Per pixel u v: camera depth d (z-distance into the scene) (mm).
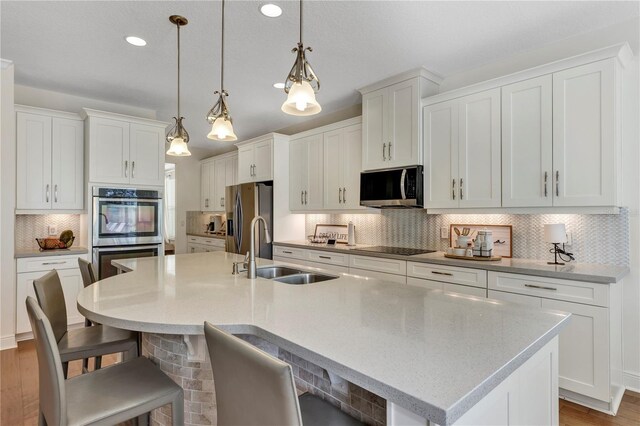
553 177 2484
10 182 3186
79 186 3848
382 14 2340
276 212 4645
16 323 3283
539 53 2832
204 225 6930
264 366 813
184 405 1523
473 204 2895
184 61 3047
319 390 1295
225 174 6156
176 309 1407
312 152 4414
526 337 1098
